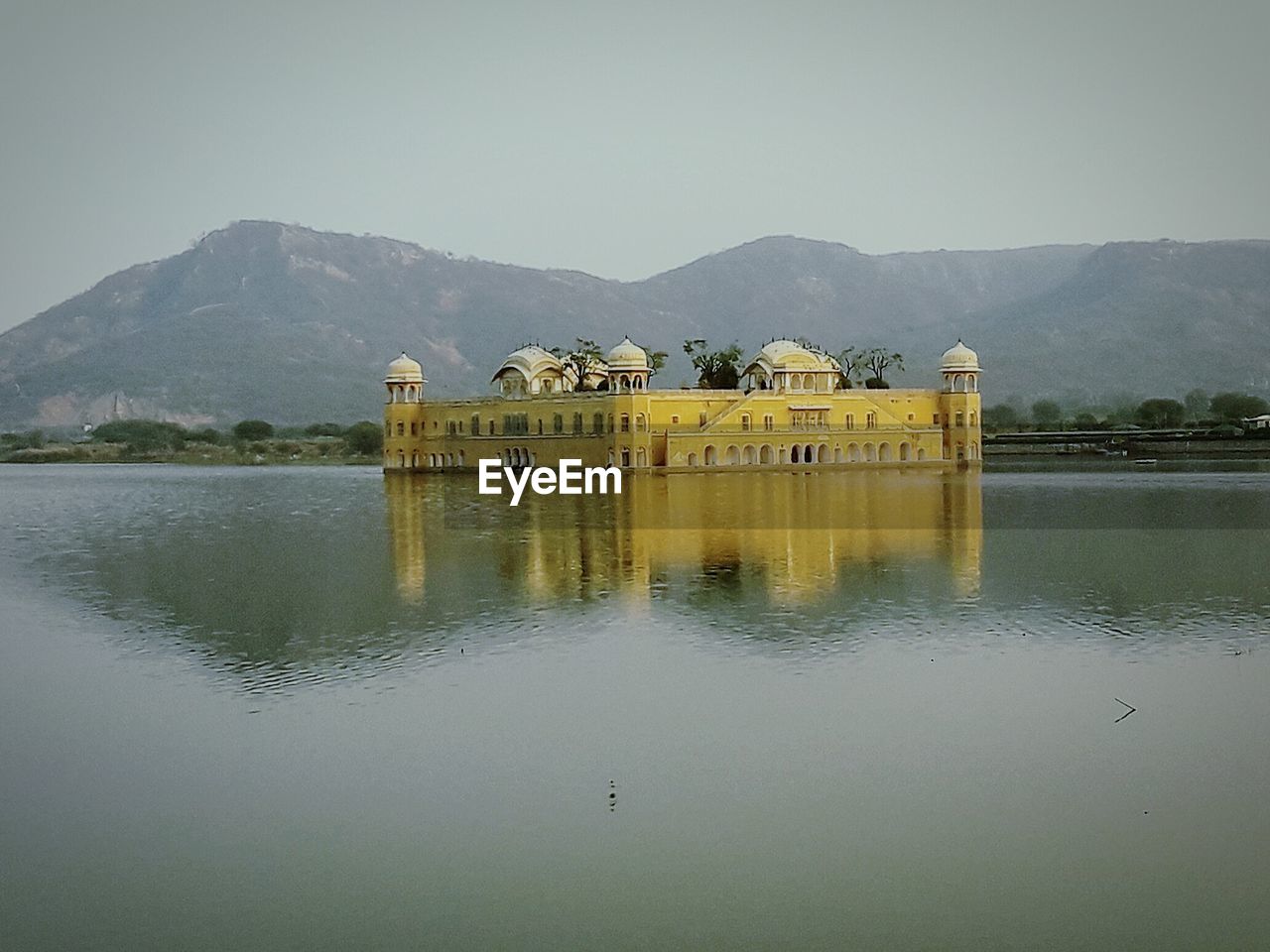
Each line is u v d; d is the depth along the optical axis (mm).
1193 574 60000
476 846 27812
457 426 171000
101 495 141625
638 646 45000
